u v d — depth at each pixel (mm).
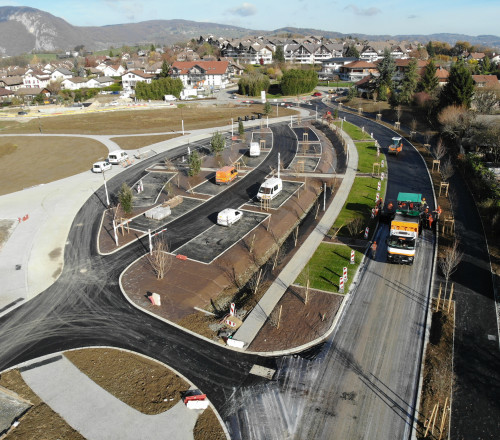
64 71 163625
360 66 142250
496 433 17438
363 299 26609
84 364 21859
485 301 25969
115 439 17500
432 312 25156
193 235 36562
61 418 18578
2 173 57375
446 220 37281
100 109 105188
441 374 20422
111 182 51875
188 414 18672
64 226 39875
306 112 96438
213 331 24406
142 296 28000
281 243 35750
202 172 54062
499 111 66188
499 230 34062
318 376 20609
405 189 45812
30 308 27141
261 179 50594
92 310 26656
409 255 29453
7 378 21047
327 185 48875
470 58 173125
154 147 67562
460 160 53031
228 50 192250
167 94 118688
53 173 56531
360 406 18812
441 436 17312
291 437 17406
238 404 19172
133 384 20438
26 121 95125
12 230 39312
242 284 30031
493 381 20000
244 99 117938
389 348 22297
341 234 36062
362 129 72625
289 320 24953
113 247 35125
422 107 84438
